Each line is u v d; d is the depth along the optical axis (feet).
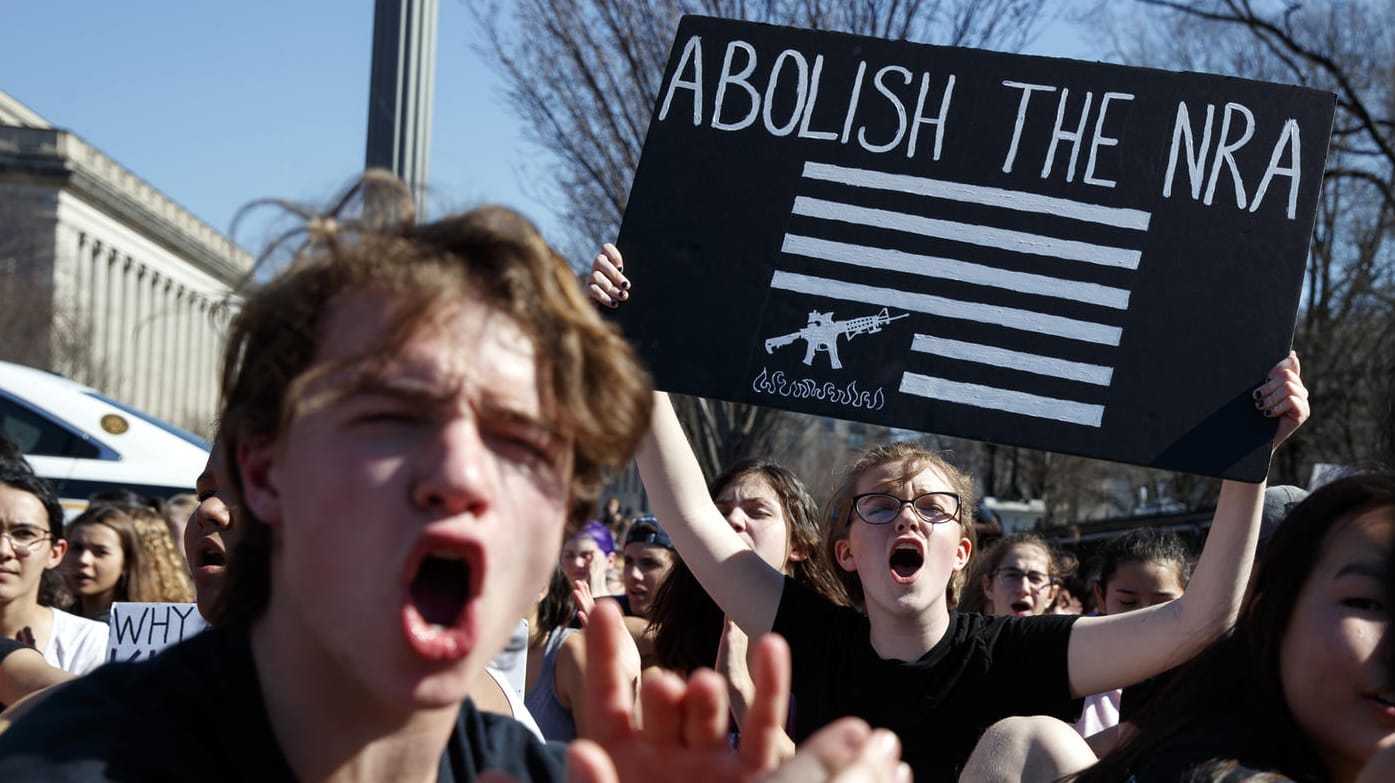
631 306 9.86
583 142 40.50
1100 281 9.35
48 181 169.37
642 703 3.93
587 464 4.46
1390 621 6.13
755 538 12.94
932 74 9.90
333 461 3.93
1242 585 9.10
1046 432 9.16
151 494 31.22
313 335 4.10
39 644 14.44
